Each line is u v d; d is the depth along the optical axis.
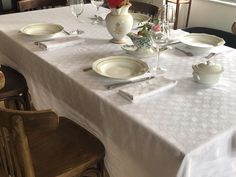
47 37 1.69
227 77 1.28
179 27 3.82
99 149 1.25
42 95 1.60
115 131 1.12
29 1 2.42
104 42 1.69
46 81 1.50
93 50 1.58
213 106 1.07
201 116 1.02
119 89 1.17
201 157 0.90
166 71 1.33
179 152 0.87
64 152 1.25
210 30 2.62
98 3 2.09
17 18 2.14
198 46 1.50
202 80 1.20
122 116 1.04
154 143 0.95
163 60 1.45
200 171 0.93
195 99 1.11
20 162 1.03
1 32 1.86
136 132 1.01
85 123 1.32
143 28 1.47
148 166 1.01
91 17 2.15
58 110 1.48
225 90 1.17
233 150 1.00
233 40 2.44
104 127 1.18
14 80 1.80
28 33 1.75
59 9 2.37
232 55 1.51
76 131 1.36
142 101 1.10
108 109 1.10
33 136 1.33
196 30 2.68
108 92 1.17
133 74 1.28
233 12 3.15
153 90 1.13
